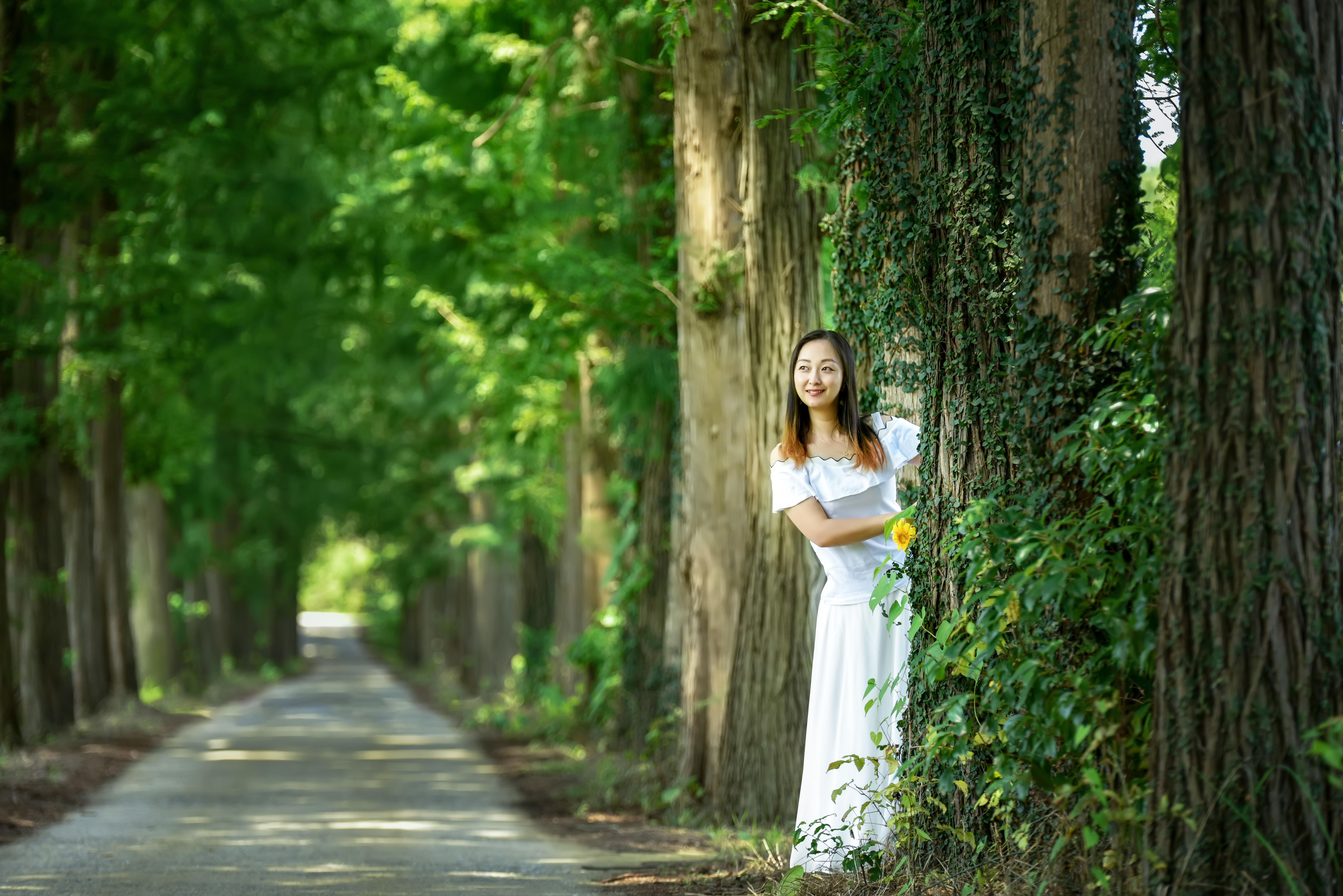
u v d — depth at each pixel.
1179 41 5.98
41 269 15.85
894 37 7.18
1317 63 4.84
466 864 9.08
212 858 9.40
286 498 44.00
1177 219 5.12
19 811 12.33
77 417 19.97
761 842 9.34
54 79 17.66
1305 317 4.77
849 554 6.87
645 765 13.85
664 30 8.78
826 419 6.78
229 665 53.34
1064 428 5.90
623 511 18.42
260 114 19.95
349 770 17.67
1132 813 4.96
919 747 6.45
